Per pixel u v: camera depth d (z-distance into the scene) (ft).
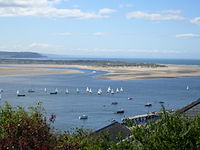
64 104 274.98
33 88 384.47
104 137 43.68
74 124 202.18
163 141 34.88
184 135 35.17
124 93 356.38
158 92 368.89
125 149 37.70
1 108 44.73
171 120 37.27
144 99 314.96
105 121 213.05
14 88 380.58
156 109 262.06
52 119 48.29
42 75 570.46
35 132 35.50
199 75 599.98
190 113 58.08
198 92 375.86
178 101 307.99
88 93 353.10
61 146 36.86
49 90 369.50
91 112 241.76
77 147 39.96
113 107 266.77
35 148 33.73
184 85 442.09
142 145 36.24
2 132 36.35
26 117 37.86
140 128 38.52
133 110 255.91
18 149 33.45
